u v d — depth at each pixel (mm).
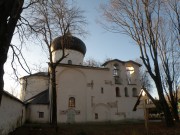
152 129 18312
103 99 37938
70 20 24500
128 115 38500
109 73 40125
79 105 36406
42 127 23375
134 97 40312
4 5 5020
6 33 5062
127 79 41312
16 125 22359
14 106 20141
